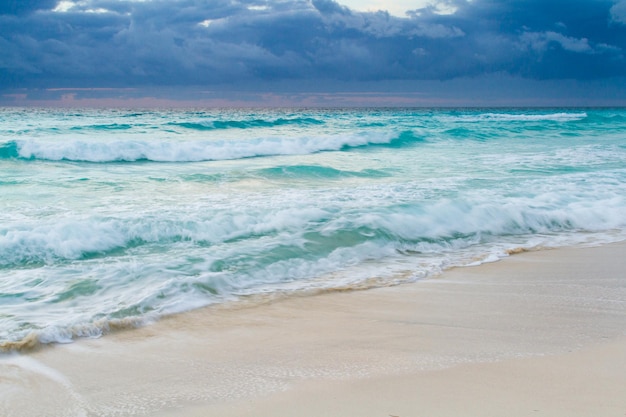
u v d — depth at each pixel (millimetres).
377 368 3760
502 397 3193
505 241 8531
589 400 3135
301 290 5969
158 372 3795
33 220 8031
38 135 22188
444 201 9828
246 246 7352
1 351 4168
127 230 7582
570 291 5949
